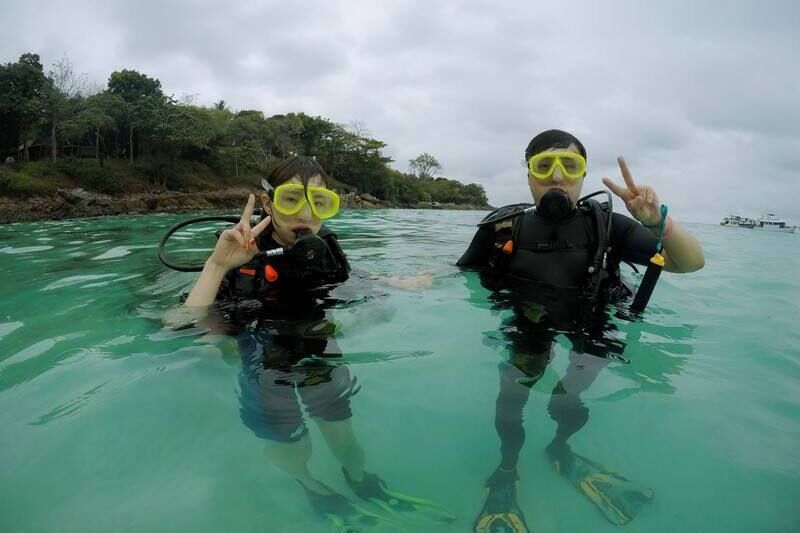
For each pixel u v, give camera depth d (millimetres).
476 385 820
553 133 1345
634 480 610
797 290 1748
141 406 731
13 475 587
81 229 3877
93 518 524
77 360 874
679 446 676
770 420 744
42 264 1836
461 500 580
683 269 1213
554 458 649
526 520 548
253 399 753
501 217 1446
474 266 1580
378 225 4422
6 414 710
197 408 731
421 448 666
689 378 875
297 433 685
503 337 1002
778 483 604
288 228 1160
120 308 1167
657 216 1087
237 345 926
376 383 819
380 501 574
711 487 598
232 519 537
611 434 700
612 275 1342
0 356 896
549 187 1301
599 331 1044
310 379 814
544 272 1332
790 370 930
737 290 1697
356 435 688
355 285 1345
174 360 871
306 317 1069
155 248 2348
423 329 1048
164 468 609
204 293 1086
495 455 653
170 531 514
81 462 614
